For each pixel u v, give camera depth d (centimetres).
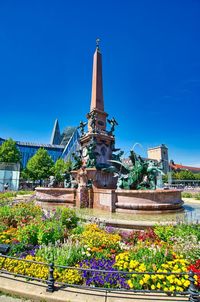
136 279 474
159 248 603
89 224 931
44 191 1797
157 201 1345
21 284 480
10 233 745
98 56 2717
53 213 1033
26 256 583
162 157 9181
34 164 5894
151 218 1130
